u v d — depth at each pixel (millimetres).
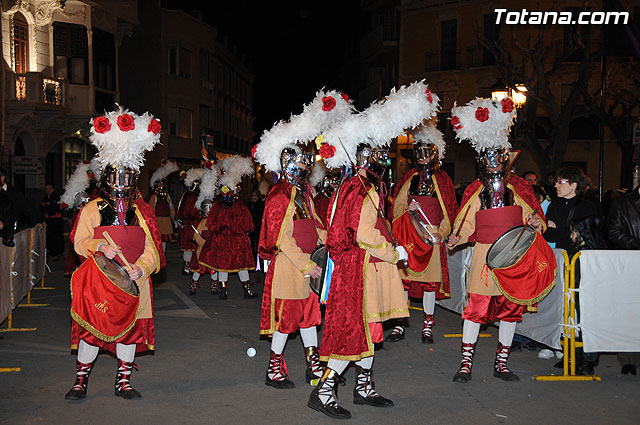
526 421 5273
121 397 5773
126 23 26703
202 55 39938
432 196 8102
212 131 42562
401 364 7051
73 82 24000
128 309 5457
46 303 10477
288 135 6004
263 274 14258
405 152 22984
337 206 5367
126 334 5645
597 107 20656
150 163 31719
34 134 22438
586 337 6383
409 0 33000
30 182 22156
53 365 6805
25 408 5473
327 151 5371
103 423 5141
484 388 6168
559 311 6629
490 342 8141
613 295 6418
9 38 21203
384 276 5566
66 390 5965
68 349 7492
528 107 19797
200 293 11758
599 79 27359
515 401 5781
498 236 6281
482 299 6414
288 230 5734
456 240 6676
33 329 8531
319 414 5395
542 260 6230
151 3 32656
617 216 6672
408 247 7891
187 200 13758
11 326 8719
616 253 6434
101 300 5367
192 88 37750
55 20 23188
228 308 10305
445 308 10227
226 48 44656
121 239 5418
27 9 21891
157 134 5672
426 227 7188
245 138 54562
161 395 5871
